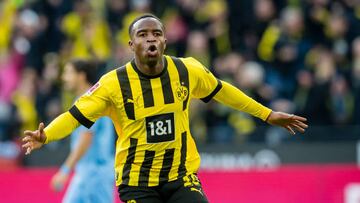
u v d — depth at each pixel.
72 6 48.06
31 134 19.67
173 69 20.42
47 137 19.88
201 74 20.73
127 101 20.19
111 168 28.92
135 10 46.22
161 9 46.41
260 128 39.88
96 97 20.25
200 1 45.72
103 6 47.25
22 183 36.66
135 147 20.38
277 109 40.47
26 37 47.53
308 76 41.22
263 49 43.34
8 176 36.88
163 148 20.31
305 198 34.53
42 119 44.19
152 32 19.88
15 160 40.06
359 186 34.12
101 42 45.97
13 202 36.59
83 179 28.61
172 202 20.33
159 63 20.22
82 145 28.11
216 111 40.31
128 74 20.27
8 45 48.16
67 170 28.11
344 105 40.97
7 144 40.44
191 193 20.19
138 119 20.22
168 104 20.27
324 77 41.19
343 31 43.75
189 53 43.38
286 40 43.03
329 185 34.47
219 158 38.44
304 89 41.12
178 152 20.44
